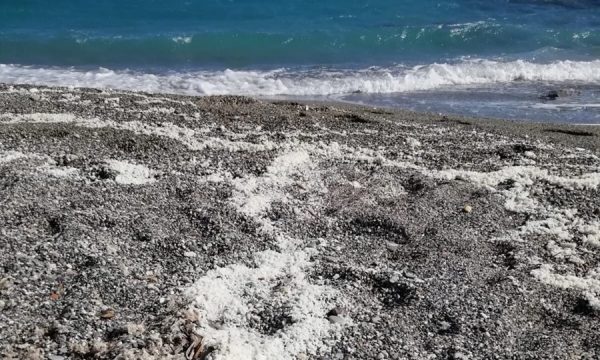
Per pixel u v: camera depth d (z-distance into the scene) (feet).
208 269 6.65
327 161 9.55
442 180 9.16
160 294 6.13
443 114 14.20
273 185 8.61
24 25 21.06
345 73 17.46
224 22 22.04
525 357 5.54
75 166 8.64
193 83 16.16
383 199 8.47
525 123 13.35
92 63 18.11
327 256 7.05
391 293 6.45
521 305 6.29
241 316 5.92
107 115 10.93
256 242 7.25
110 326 5.56
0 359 5.00
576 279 6.75
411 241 7.48
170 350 5.29
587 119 14.16
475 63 18.39
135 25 21.47
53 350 5.19
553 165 10.00
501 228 7.87
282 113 12.14
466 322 5.98
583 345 5.74
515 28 21.29
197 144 9.79
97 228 7.14
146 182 8.38
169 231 7.27
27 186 7.85
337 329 5.81
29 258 6.42
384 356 5.50
